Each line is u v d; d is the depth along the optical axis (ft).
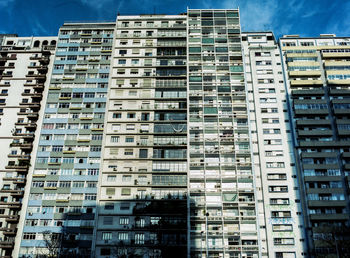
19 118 231.30
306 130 219.82
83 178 207.51
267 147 219.00
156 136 217.56
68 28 258.78
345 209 200.03
